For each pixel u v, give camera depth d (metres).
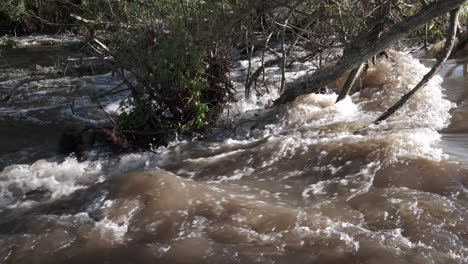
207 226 4.76
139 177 5.68
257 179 5.89
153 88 7.35
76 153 7.13
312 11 9.59
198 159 6.60
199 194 5.33
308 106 8.08
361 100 8.54
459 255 4.16
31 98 10.05
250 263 4.18
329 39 9.69
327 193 5.38
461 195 5.04
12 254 4.49
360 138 6.52
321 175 5.82
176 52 6.96
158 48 7.38
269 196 5.39
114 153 7.08
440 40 11.66
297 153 6.37
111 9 7.55
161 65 7.00
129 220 4.96
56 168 6.63
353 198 5.18
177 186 5.45
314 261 4.18
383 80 9.09
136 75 7.27
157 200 5.24
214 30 7.54
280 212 4.87
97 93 10.25
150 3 7.59
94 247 4.54
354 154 6.09
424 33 10.84
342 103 8.03
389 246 4.29
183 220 4.88
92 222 4.96
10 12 19.20
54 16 16.17
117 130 7.29
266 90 9.42
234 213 4.95
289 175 5.93
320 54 9.79
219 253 4.34
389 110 7.19
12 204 5.70
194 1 7.83
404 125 7.11
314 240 4.44
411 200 4.96
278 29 9.34
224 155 6.66
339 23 9.27
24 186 6.15
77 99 9.91
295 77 10.52
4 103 9.77
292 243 4.43
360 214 4.85
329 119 7.66
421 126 7.05
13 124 8.53
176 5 7.61
